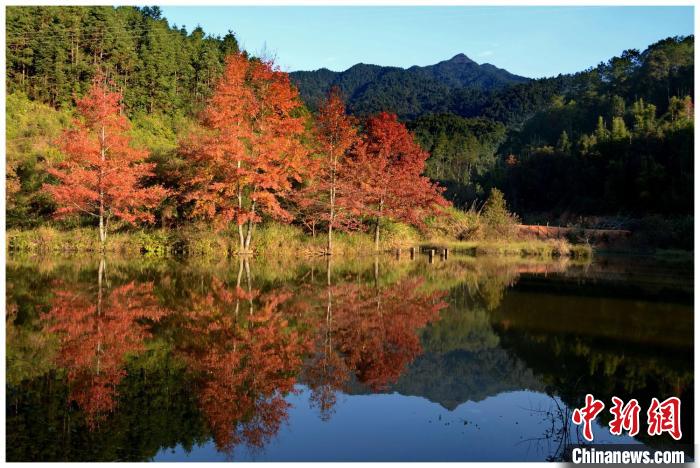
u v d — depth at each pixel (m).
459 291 14.75
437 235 31.89
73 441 5.23
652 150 49.97
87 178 22.09
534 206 61.56
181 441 5.31
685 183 41.50
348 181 26.69
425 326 10.41
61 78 47.56
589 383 7.16
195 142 22.91
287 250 24.09
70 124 37.16
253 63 21.97
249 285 15.06
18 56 47.50
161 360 7.89
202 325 10.12
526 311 11.89
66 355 8.04
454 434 5.62
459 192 65.88
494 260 25.11
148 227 26.55
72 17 51.59
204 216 24.98
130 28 60.38
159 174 26.42
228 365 7.74
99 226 24.20
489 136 105.31
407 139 31.05
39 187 26.48
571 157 60.47
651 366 7.80
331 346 8.90
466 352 8.59
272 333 9.66
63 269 17.33
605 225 40.62
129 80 53.91
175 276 16.38
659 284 16.33
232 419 5.89
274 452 5.13
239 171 21.48
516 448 5.30
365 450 5.21
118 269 17.69
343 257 24.44
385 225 29.03
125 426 5.61
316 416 6.04
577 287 15.62
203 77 58.66
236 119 21.70
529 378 7.37
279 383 7.07
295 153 22.73
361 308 12.15
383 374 7.52
